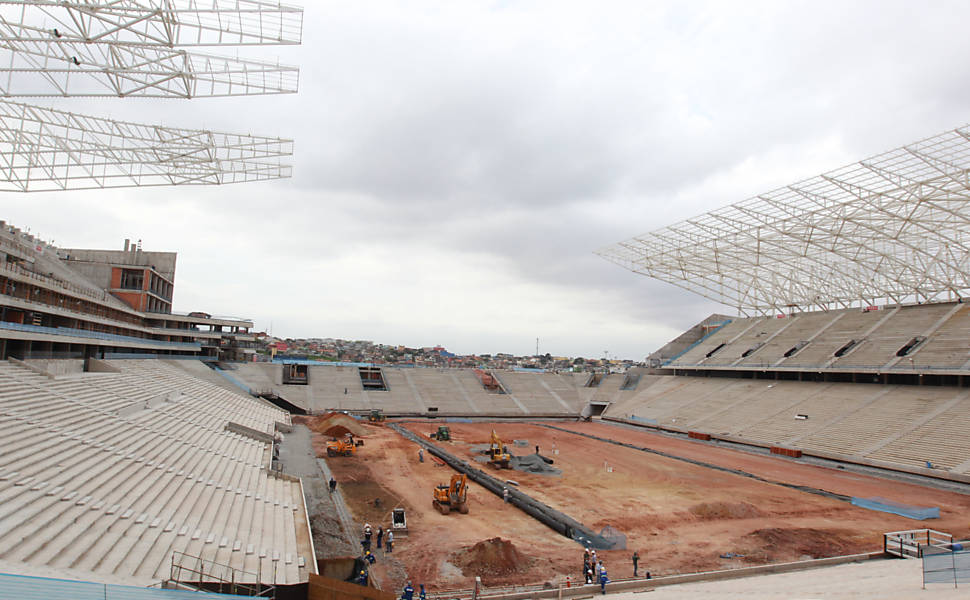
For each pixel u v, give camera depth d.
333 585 18.25
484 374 106.88
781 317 92.94
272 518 26.36
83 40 21.81
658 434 74.00
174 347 78.75
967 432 47.75
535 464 48.78
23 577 11.11
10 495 16.94
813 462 53.00
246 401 67.44
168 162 33.75
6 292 39.28
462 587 22.84
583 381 108.62
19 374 30.88
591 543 28.50
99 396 34.50
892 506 35.62
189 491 25.11
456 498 34.09
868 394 62.50
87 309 54.66
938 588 16.09
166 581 15.21
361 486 38.78
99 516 18.42
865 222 53.97
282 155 35.72
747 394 76.12
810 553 27.84
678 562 26.55
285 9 22.41
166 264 86.81
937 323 65.81
